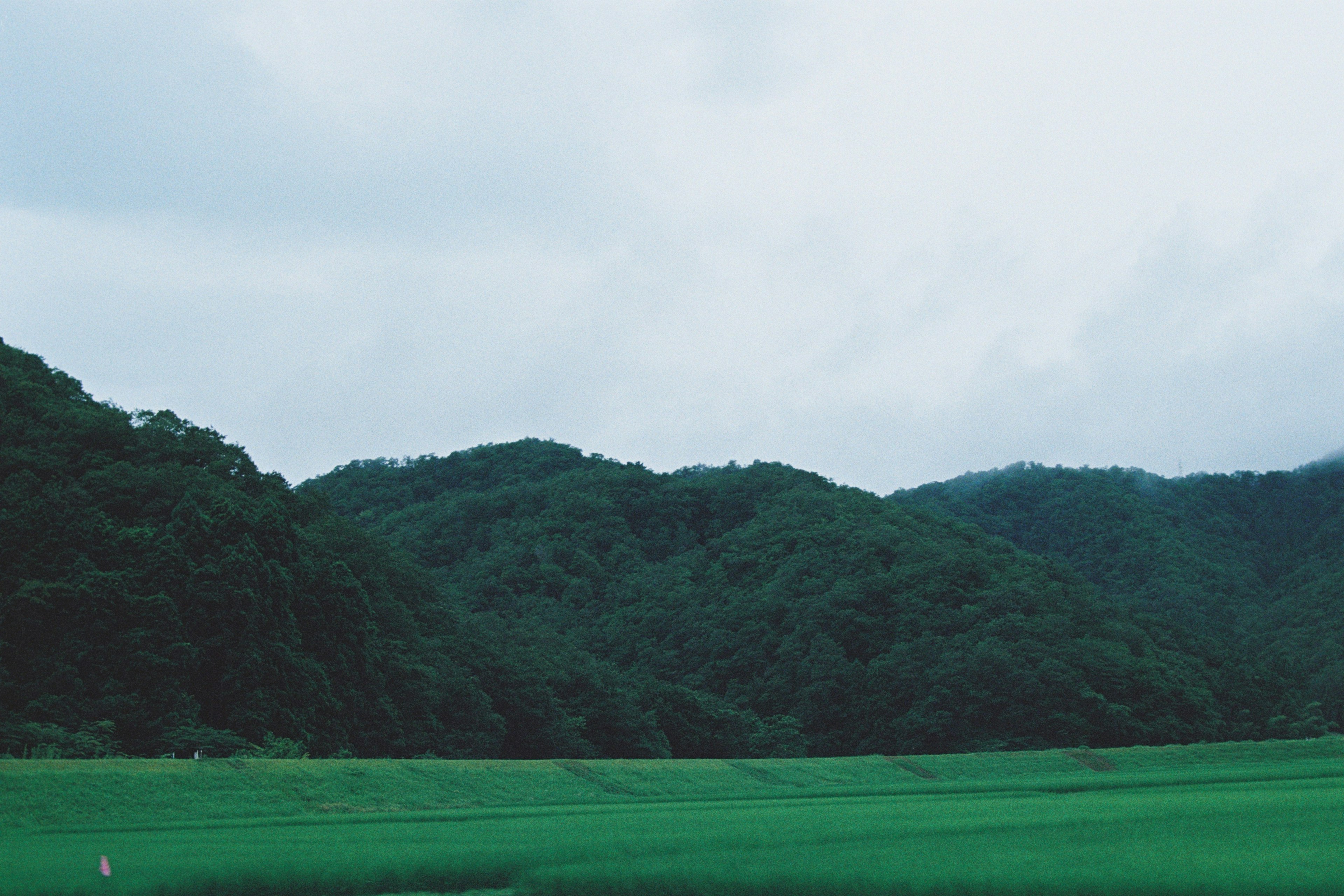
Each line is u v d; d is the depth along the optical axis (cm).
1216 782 7306
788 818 4731
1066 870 3061
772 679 15138
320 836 3925
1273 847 3484
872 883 2933
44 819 4294
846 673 14525
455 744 9512
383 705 8906
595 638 18000
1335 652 18512
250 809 4938
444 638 10919
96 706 7062
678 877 3061
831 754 13962
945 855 3388
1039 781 7906
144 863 3159
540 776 6756
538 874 3106
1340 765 9419
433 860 3288
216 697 7644
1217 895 2755
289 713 7706
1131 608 19412
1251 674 15912
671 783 7412
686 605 18125
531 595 19788
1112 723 12988
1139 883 2862
